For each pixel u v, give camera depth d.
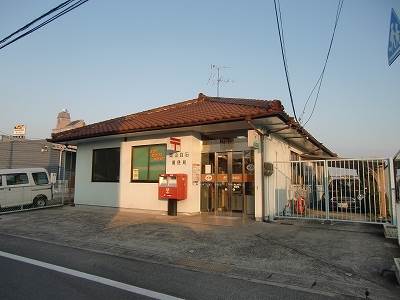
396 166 7.42
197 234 9.19
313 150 18.84
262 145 11.43
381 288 5.34
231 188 12.59
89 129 15.41
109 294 4.96
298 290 5.26
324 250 7.43
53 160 27.28
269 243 8.11
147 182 13.55
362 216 10.81
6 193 14.95
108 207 14.63
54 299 4.71
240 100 14.03
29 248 8.17
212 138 13.12
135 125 13.12
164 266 6.59
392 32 4.26
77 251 7.87
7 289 5.12
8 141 28.30
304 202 12.03
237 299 4.86
